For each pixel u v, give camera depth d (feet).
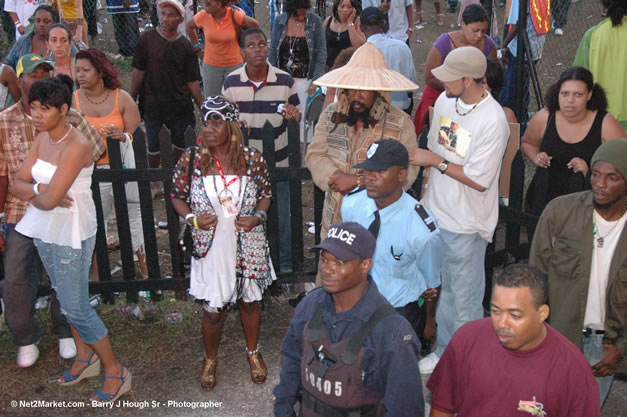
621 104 17.03
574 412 7.77
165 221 22.80
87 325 13.48
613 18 16.60
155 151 22.98
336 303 8.29
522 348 7.81
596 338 11.28
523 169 15.57
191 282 13.87
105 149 15.51
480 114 12.64
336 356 8.05
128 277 17.48
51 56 20.81
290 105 17.47
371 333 7.93
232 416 13.78
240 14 23.47
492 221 13.60
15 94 19.10
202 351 16.05
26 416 13.75
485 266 16.90
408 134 13.11
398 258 11.14
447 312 14.21
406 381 7.82
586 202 10.51
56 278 13.09
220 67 24.09
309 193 25.77
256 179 13.56
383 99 12.97
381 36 19.66
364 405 8.14
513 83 25.16
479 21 18.60
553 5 41.55
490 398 8.04
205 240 13.19
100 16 44.19
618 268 10.23
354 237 7.97
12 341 15.47
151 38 21.53
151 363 15.55
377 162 10.57
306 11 21.89
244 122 16.40
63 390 14.61
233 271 13.43
